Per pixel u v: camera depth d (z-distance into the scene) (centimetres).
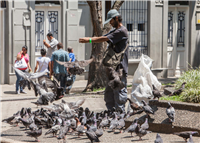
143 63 777
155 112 612
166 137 547
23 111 709
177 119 577
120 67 705
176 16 1666
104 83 1230
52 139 562
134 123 546
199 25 1680
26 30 1429
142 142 520
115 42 689
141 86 764
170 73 1677
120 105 706
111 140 539
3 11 1400
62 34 1495
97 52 1216
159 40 1611
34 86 418
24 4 1421
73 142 534
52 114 682
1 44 1411
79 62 474
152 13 1589
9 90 1280
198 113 574
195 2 1653
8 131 645
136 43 1602
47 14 1485
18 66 1185
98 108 905
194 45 1672
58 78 1141
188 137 500
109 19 707
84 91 1225
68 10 1490
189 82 736
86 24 1530
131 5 1588
